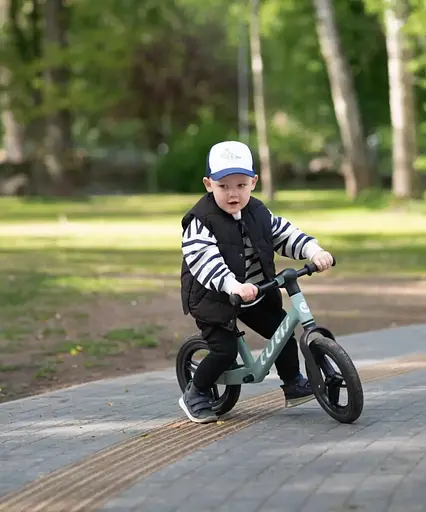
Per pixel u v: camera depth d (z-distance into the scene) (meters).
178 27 135.12
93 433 13.62
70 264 41.84
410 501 9.68
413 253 44.44
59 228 64.81
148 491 10.54
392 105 74.00
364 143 85.25
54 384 18.47
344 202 88.00
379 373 17.25
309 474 10.81
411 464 11.00
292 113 106.38
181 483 10.77
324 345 13.15
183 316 27.09
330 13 82.94
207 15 130.12
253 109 139.88
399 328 23.47
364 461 11.23
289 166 138.75
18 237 57.59
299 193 119.00
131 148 149.25
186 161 131.88
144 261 42.81
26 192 107.56
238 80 140.62
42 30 104.56
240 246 13.31
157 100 141.38
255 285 13.09
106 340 23.27
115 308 28.66
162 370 18.95
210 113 138.25
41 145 107.56
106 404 15.63
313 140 112.50
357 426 13.02
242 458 11.67
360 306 28.20
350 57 92.06
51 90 101.25
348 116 84.38
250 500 9.99
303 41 93.75
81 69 108.31
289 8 90.62
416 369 17.53
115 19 108.44
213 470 11.20
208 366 13.77
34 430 13.96
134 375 18.36
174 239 54.91
